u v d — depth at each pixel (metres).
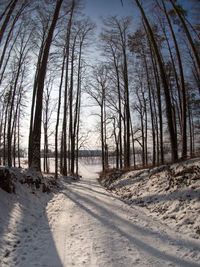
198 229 3.79
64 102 16.31
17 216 4.45
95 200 7.18
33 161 8.02
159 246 3.31
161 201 5.73
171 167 7.40
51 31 9.03
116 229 4.12
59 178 14.11
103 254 3.01
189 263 2.77
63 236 3.72
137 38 14.42
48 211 5.61
